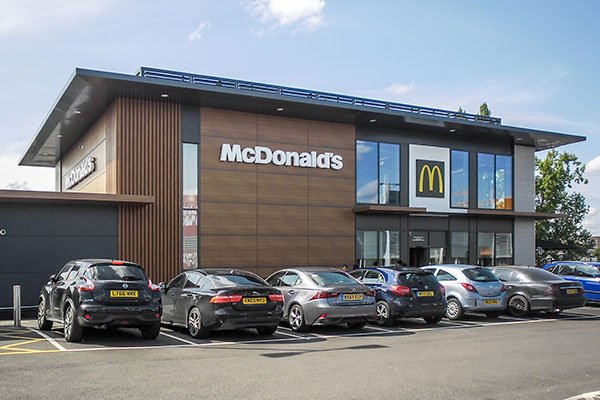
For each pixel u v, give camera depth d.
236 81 19.53
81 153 23.50
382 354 9.85
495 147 26.52
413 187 24.09
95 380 7.60
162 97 18.61
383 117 21.83
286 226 20.91
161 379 7.69
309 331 13.01
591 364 8.96
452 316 15.55
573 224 42.47
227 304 11.19
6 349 10.09
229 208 19.92
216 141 19.92
